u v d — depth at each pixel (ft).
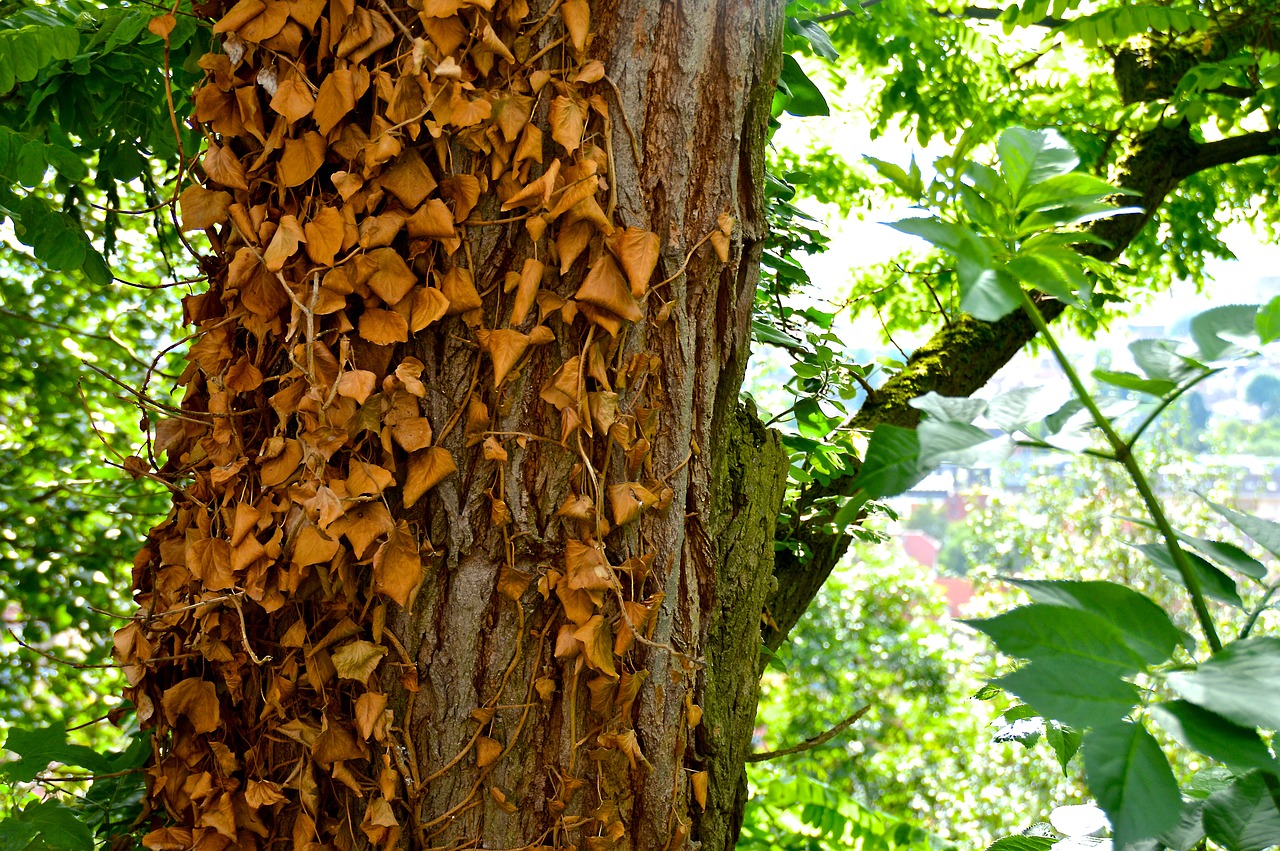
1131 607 5.19
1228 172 20.95
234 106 6.67
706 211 6.91
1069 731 6.59
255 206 6.70
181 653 6.81
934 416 5.46
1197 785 6.09
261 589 6.61
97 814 7.56
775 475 7.93
